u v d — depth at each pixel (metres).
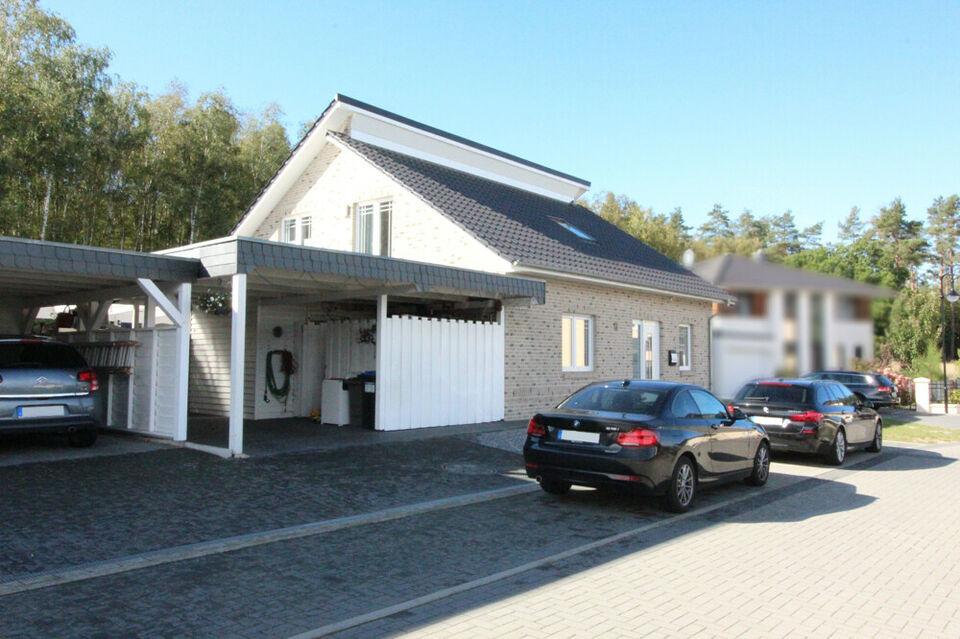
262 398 15.52
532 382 16.67
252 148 31.84
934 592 5.75
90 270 9.42
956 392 29.58
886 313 34.81
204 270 10.38
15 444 10.91
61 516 7.09
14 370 9.68
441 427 14.30
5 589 5.21
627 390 9.16
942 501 9.77
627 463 7.98
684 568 6.27
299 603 5.14
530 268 15.55
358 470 10.02
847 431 13.66
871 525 8.17
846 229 59.81
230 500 8.03
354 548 6.59
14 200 19.06
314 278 11.65
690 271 23.64
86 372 10.32
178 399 10.87
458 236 16.38
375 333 14.66
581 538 7.21
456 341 14.88
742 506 9.13
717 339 22.50
